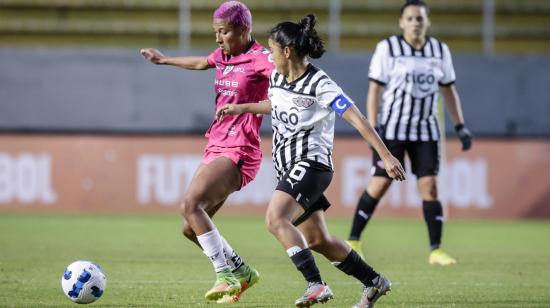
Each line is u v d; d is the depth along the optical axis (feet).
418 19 99.96
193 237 70.79
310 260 59.41
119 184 183.11
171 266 97.09
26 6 216.33
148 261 102.17
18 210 181.47
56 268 93.56
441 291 78.02
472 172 183.62
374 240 137.18
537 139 191.52
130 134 190.39
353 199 181.78
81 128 189.78
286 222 59.93
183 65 76.74
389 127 101.09
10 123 189.26
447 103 104.06
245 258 108.27
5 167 181.27
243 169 70.08
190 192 67.87
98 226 154.40
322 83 60.64
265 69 69.67
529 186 184.44
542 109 191.52
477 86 191.21
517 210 184.14
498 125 191.62
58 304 68.03
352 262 61.87
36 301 69.62
